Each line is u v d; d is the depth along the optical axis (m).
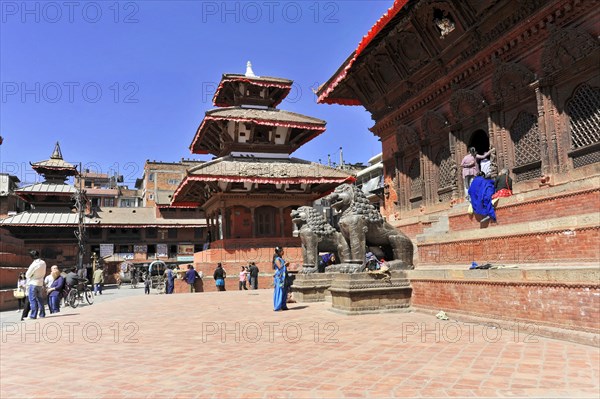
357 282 11.73
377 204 46.78
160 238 55.00
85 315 15.04
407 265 13.22
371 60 18.91
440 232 14.38
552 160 12.02
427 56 16.75
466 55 15.30
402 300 12.06
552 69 12.07
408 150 19.48
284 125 32.34
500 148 13.99
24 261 28.34
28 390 5.80
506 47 13.55
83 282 22.50
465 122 15.80
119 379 6.18
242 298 19.39
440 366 6.25
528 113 13.30
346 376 5.89
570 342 7.44
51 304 17.34
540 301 8.14
